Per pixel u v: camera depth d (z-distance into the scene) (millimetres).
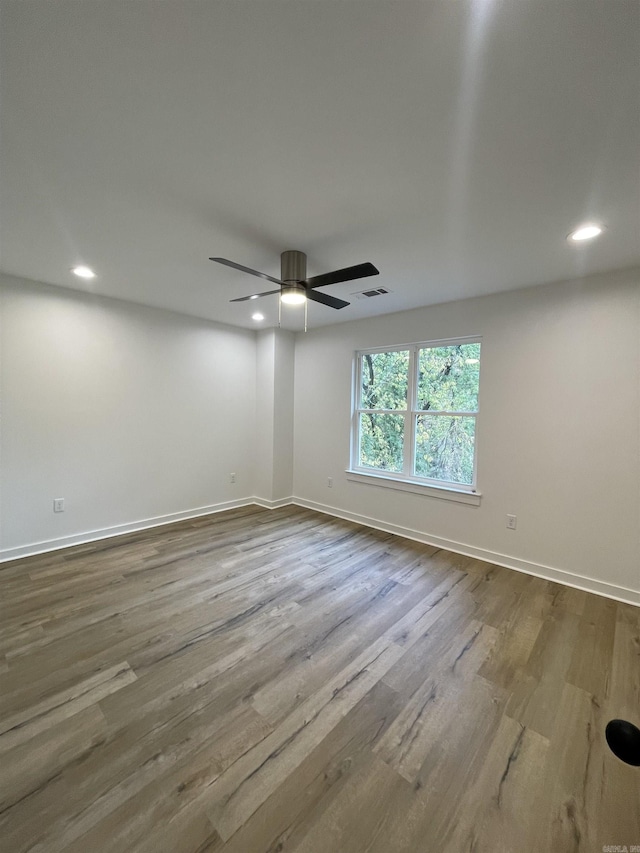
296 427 5023
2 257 2623
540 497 3049
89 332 3527
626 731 1580
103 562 3154
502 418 3230
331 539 3791
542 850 1146
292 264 2393
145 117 1312
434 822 1220
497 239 2217
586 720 1633
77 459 3520
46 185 1730
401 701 1726
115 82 1170
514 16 952
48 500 3361
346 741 1513
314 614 2434
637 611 2537
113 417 3736
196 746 1477
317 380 4746
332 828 1196
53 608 2447
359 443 4453
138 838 1155
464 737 1540
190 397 4359
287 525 4207
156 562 3172
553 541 2990
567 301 2893
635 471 2650
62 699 1699
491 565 3238
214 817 1220
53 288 3289
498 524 3270
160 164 1579
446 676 1892
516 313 3139
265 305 3803
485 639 2199
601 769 1408
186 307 3924
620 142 1400
